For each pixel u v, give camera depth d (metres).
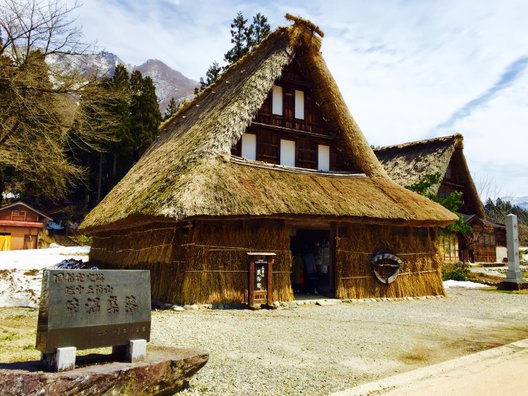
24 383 3.27
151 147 19.62
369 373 4.90
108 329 3.93
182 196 8.66
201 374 4.62
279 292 10.06
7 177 29.25
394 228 12.35
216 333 6.64
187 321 7.55
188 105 18.33
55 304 3.66
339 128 13.62
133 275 4.24
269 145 12.83
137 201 10.22
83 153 34.62
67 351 3.58
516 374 4.95
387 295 11.78
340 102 13.45
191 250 9.22
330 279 11.59
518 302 11.82
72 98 16.67
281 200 9.96
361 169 13.65
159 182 10.27
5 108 15.36
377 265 11.66
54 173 18.06
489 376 4.86
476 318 8.99
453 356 5.73
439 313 9.62
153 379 3.86
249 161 11.33
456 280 18.28
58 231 35.41
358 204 11.13
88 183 35.62
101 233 15.91
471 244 27.17
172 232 9.82
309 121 13.72
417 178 22.70
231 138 10.86
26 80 14.83
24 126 15.50
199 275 9.20
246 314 8.63
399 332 7.30
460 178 26.95
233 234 9.71
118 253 13.30
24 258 17.28
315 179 12.04
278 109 13.19
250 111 11.41
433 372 4.96
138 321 4.14
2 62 14.73
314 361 5.32
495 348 6.12
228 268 9.53
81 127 17.86
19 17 14.34
